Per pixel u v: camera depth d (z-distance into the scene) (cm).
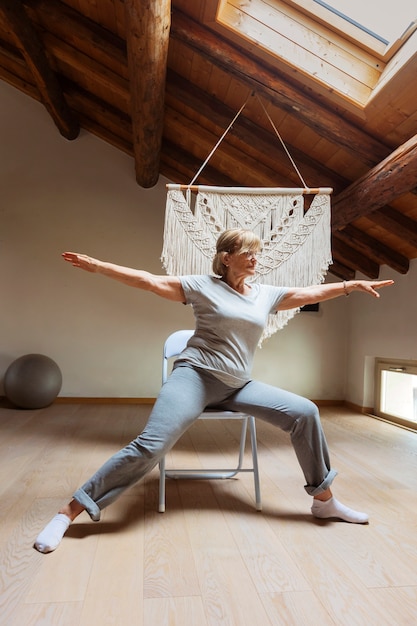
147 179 422
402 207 300
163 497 170
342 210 292
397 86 210
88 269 153
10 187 439
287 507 178
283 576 123
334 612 107
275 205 245
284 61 231
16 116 444
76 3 276
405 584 121
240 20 229
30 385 385
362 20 213
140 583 118
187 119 332
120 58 290
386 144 251
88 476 210
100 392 440
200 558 133
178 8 232
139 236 452
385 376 406
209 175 393
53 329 437
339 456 262
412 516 171
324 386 466
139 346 445
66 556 132
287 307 177
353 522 163
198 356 164
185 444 286
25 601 108
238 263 166
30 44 309
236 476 219
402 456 264
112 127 420
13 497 179
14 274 435
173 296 166
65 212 445
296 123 275
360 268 408
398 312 373
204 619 103
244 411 169
